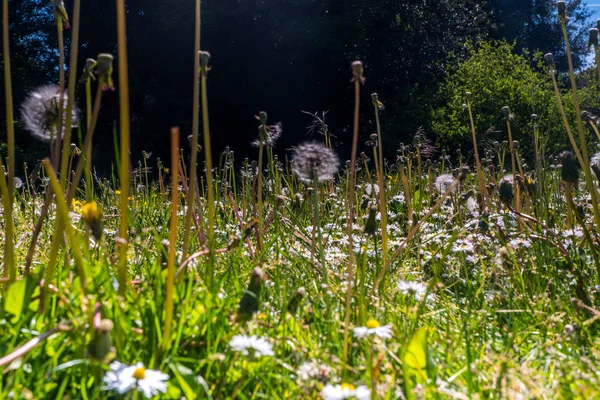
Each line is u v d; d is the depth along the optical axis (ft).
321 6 77.66
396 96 82.69
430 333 7.43
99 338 4.62
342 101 80.84
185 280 7.40
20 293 6.50
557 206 16.74
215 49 77.25
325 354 6.18
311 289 8.81
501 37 129.59
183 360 5.69
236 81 78.02
